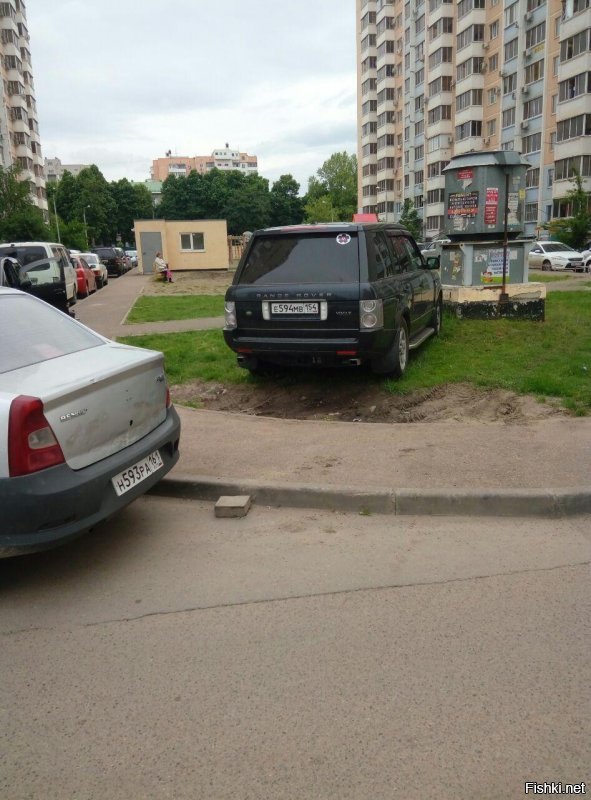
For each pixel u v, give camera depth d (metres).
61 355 4.27
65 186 90.81
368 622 3.23
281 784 2.25
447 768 2.30
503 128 54.28
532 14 49.12
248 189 97.81
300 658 2.96
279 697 2.70
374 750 2.39
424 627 3.17
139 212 97.69
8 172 46.06
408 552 3.98
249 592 3.57
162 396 4.59
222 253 38.25
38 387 3.58
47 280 14.23
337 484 4.77
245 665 2.92
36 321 4.52
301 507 4.73
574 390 6.94
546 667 2.84
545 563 3.79
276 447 5.76
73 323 4.82
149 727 2.56
